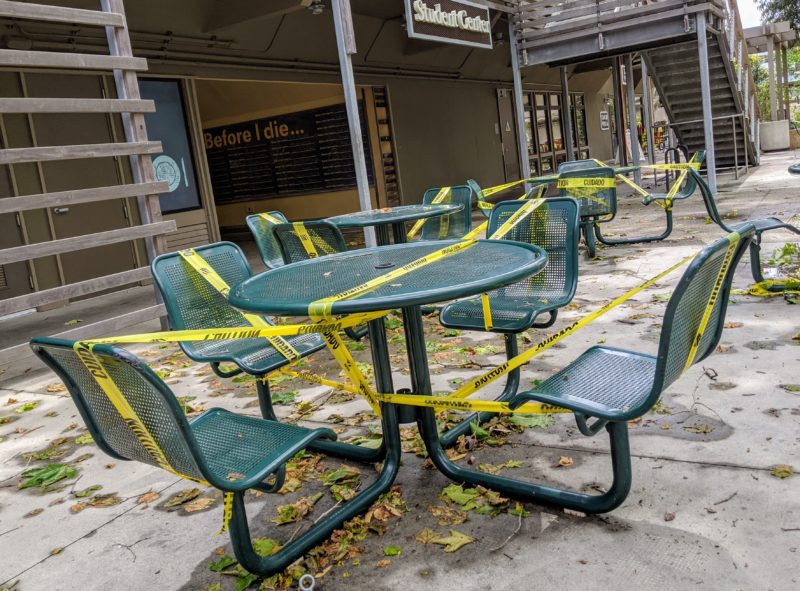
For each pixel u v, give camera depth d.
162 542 2.39
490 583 1.95
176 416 1.62
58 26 7.48
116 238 5.11
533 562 2.01
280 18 9.87
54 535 2.53
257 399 3.74
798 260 5.33
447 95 14.84
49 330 6.27
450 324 3.01
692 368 3.35
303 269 2.70
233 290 2.40
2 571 2.33
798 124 23.20
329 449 2.87
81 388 1.92
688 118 13.36
